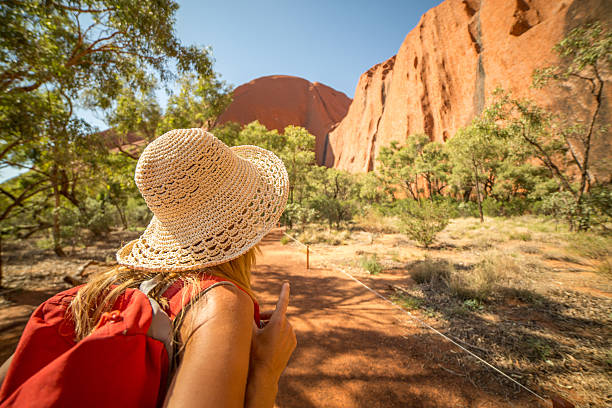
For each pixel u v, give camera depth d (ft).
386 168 106.01
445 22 112.27
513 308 12.64
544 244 25.11
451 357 9.14
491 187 79.10
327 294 15.87
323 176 97.40
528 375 8.13
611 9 57.77
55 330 1.36
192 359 1.10
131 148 34.32
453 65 106.11
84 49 16.51
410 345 9.96
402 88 134.10
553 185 56.08
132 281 1.59
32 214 28.09
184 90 38.60
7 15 11.66
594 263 18.54
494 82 86.53
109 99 19.90
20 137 15.08
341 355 9.53
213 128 44.09
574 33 29.27
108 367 1.08
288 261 24.35
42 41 14.17
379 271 19.98
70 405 0.99
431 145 93.25
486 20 92.84
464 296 14.11
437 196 67.10
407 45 135.33
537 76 33.81
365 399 7.50
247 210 1.85
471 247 26.68
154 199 1.79
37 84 13.85
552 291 14.24
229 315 1.25
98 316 1.38
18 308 14.75
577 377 7.93
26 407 0.99
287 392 7.86
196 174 1.74
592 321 11.09
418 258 23.48
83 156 19.49
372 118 172.76
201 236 1.71
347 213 52.34
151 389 1.17
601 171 33.76
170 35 17.58
